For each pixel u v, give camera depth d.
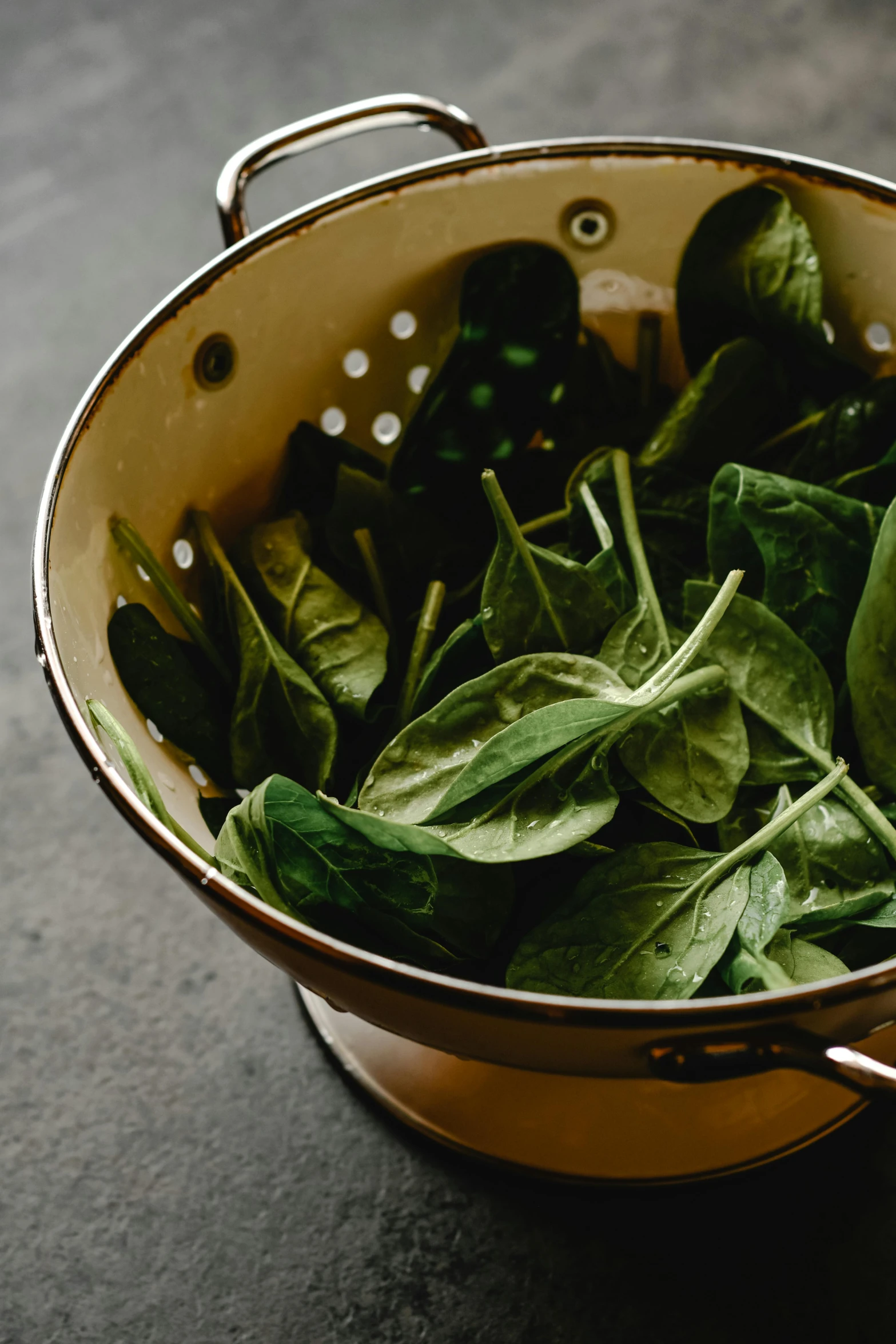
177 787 0.48
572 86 0.85
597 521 0.50
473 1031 0.41
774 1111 0.51
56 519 0.46
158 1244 0.52
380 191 0.50
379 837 0.44
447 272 0.52
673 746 0.47
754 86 0.83
